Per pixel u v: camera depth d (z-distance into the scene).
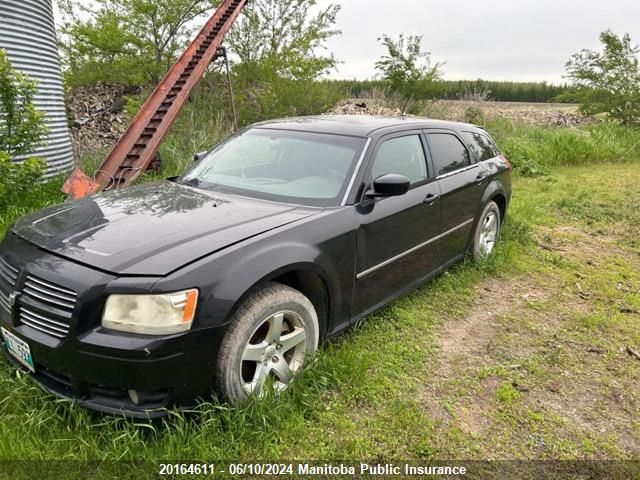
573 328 4.20
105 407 2.49
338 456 2.61
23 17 7.31
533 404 3.17
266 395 2.76
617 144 13.03
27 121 6.17
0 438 2.46
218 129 11.41
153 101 8.39
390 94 18.64
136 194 3.56
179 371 2.43
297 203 3.39
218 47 10.52
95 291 2.41
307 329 3.05
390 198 3.73
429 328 4.04
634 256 6.03
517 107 24.64
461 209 4.68
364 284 3.53
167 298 2.38
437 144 4.57
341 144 3.77
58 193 6.64
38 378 2.70
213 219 3.00
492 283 5.05
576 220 7.41
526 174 10.66
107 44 13.92
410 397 3.14
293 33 15.70
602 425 3.02
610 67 16.58
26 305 2.60
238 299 2.54
